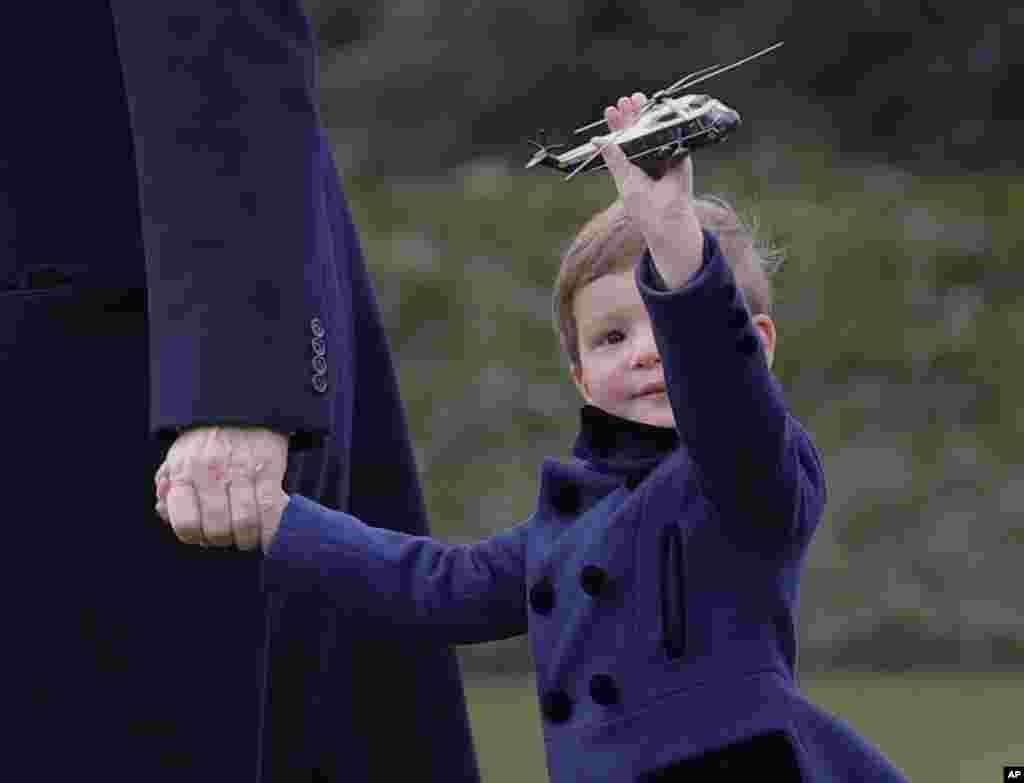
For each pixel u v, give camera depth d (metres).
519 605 9.10
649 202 8.31
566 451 42.78
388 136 55.88
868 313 45.03
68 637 9.44
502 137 56.34
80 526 9.46
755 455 8.37
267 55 9.34
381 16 59.06
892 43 56.50
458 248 48.28
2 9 9.54
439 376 44.34
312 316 9.24
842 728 8.55
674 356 8.34
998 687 31.52
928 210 48.56
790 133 55.38
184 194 9.16
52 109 9.53
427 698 10.86
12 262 9.58
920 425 42.47
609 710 8.57
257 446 9.09
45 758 9.41
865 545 38.94
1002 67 56.25
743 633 8.52
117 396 9.52
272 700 10.39
